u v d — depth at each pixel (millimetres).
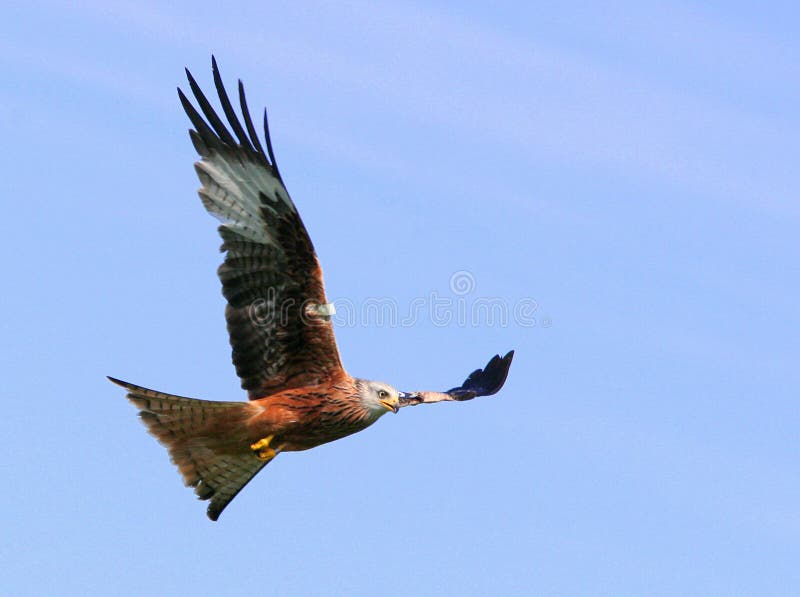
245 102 15266
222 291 15898
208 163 15539
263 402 15906
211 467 16062
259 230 15562
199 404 15484
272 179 15258
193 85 15414
